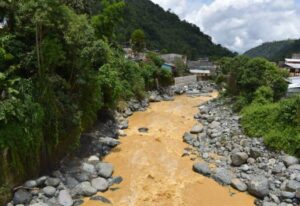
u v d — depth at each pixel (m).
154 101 33.53
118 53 30.19
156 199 12.80
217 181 14.41
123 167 15.63
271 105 19.81
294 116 17.00
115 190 13.36
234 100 27.52
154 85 38.38
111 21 29.09
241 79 25.25
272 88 23.70
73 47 14.54
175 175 14.98
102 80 20.17
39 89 12.79
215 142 18.73
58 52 13.22
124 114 25.28
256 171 14.91
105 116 21.89
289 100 18.36
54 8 12.50
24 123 11.64
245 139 18.06
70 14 13.50
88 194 12.68
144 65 38.00
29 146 11.96
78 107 15.88
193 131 21.19
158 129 22.30
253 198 13.08
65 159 14.77
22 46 13.03
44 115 12.86
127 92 27.41
